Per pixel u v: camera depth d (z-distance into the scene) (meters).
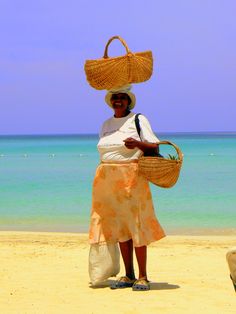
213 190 27.05
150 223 7.58
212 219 18.03
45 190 28.03
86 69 7.70
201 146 109.50
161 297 7.24
